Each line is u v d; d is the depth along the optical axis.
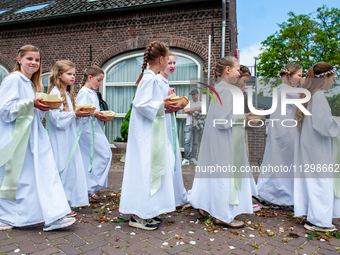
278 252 2.15
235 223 2.67
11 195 2.44
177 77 7.95
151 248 2.16
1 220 2.48
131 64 8.55
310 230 2.64
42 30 9.05
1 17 9.81
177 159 3.18
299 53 18.09
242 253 2.12
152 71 2.72
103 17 8.43
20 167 2.45
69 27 8.77
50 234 2.40
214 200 2.66
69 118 3.06
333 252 2.17
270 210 3.33
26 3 11.05
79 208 3.31
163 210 2.63
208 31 7.55
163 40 7.89
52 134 3.03
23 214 2.46
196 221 2.82
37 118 2.59
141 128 2.61
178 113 7.84
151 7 7.87
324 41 17.72
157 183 2.56
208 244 2.26
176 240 2.33
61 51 8.90
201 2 7.50
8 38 9.45
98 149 3.67
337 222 2.96
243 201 2.77
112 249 2.12
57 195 2.49
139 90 2.58
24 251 2.05
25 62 2.59
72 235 2.40
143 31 8.12
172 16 7.82
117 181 4.95
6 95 2.46
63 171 3.03
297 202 2.85
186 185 4.48
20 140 2.45
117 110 8.75
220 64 2.82
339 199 2.70
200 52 7.60
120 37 8.34
